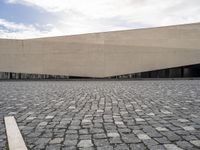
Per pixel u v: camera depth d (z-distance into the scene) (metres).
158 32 23.50
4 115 5.15
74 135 3.54
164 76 23.58
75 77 23.05
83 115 5.04
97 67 23.02
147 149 2.90
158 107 5.98
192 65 23.84
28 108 6.04
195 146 2.99
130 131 3.71
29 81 19.83
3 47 22.84
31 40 23.00
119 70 23.08
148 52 23.27
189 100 7.21
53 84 15.66
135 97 8.06
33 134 3.62
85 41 23.08
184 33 23.73
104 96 8.45
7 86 13.99
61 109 5.82
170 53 23.33
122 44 23.27
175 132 3.63
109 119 4.61
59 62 22.98
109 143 3.14
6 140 3.35
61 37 23.06
